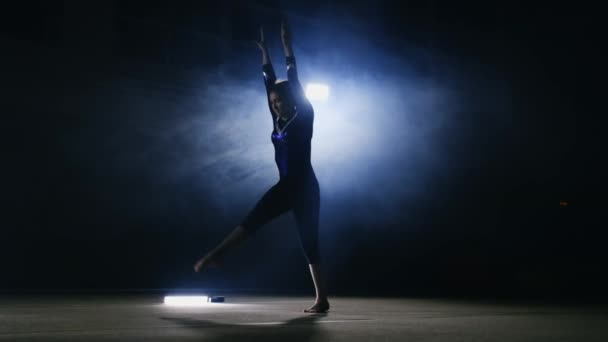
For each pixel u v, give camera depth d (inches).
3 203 474.3
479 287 641.0
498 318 181.2
